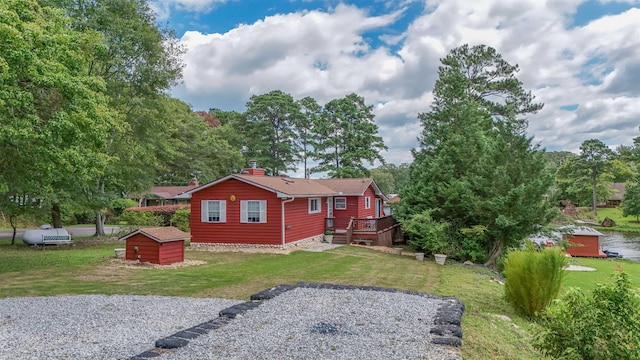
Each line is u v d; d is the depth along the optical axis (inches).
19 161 493.0
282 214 694.5
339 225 967.6
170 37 907.4
